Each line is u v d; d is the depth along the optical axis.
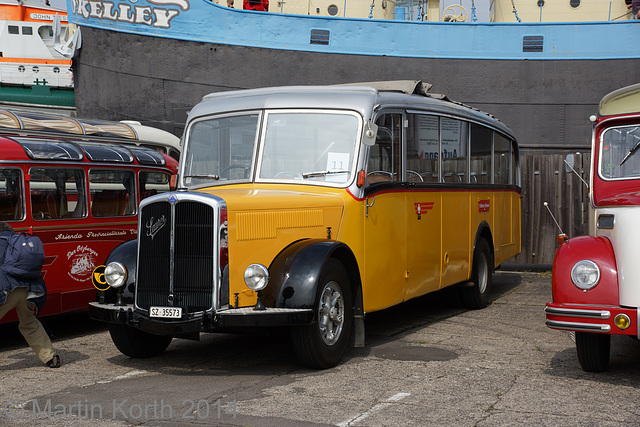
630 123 6.46
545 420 4.48
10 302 5.97
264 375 5.86
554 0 17.41
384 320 8.82
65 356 6.86
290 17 16.09
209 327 5.48
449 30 16.30
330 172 6.69
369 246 6.78
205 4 16.19
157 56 16.47
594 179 6.57
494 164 10.66
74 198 8.20
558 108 16.42
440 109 8.55
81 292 8.20
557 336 7.60
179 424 4.42
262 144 6.92
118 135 10.77
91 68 17.59
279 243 6.02
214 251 5.51
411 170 7.79
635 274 5.23
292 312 5.53
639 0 16.27
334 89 7.11
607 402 4.93
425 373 5.84
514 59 16.33
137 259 5.87
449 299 9.80
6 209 7.40
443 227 8.59
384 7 17.38
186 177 7.23
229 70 16.20
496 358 6.45
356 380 5.61
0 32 26.81
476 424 4.39
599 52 16.20
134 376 5.88
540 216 14.38
